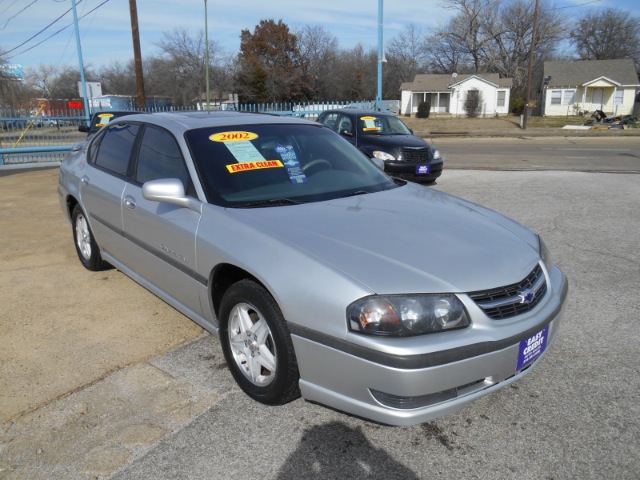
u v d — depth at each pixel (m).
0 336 3.94
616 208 8.25
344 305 2.54
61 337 3.92
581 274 5.27
